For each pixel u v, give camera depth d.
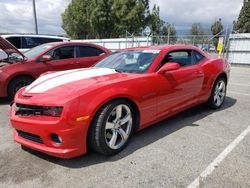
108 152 3.05
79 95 2.79
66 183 2.57
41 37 11.17
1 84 5.71
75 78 3.34
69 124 2.70
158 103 3.65
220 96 5.27
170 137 3.70
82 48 6.98
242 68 16.25
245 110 5.16
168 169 2.81
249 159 3.02
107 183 2.56
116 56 4.42
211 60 4.96
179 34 20.16
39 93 2.99
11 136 3.81
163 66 3.64
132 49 4.48
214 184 2.52
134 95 3.24
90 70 3.85
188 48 4.58
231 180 2.58
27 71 5.93
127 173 2.74
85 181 2.60
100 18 35.12
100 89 2.94
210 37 18.28
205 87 4.69
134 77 3.39
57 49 6.53
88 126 2.82
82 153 2.86
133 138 3.65
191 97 4.37
